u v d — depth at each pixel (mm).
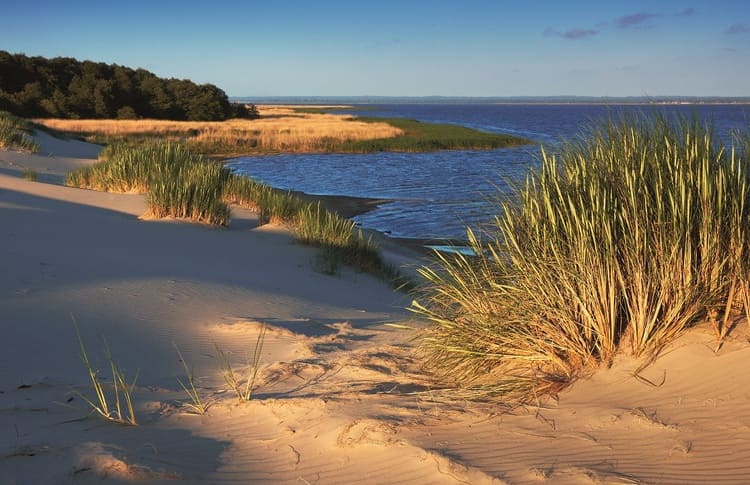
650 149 4531
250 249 13273
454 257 5262
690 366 3541
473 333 4539
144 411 4289
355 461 3354
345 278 12164
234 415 4301
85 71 83812
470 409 3795
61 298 6918
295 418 4121
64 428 3814
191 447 3719
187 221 15070
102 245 11148
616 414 3338
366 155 48906
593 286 3959
